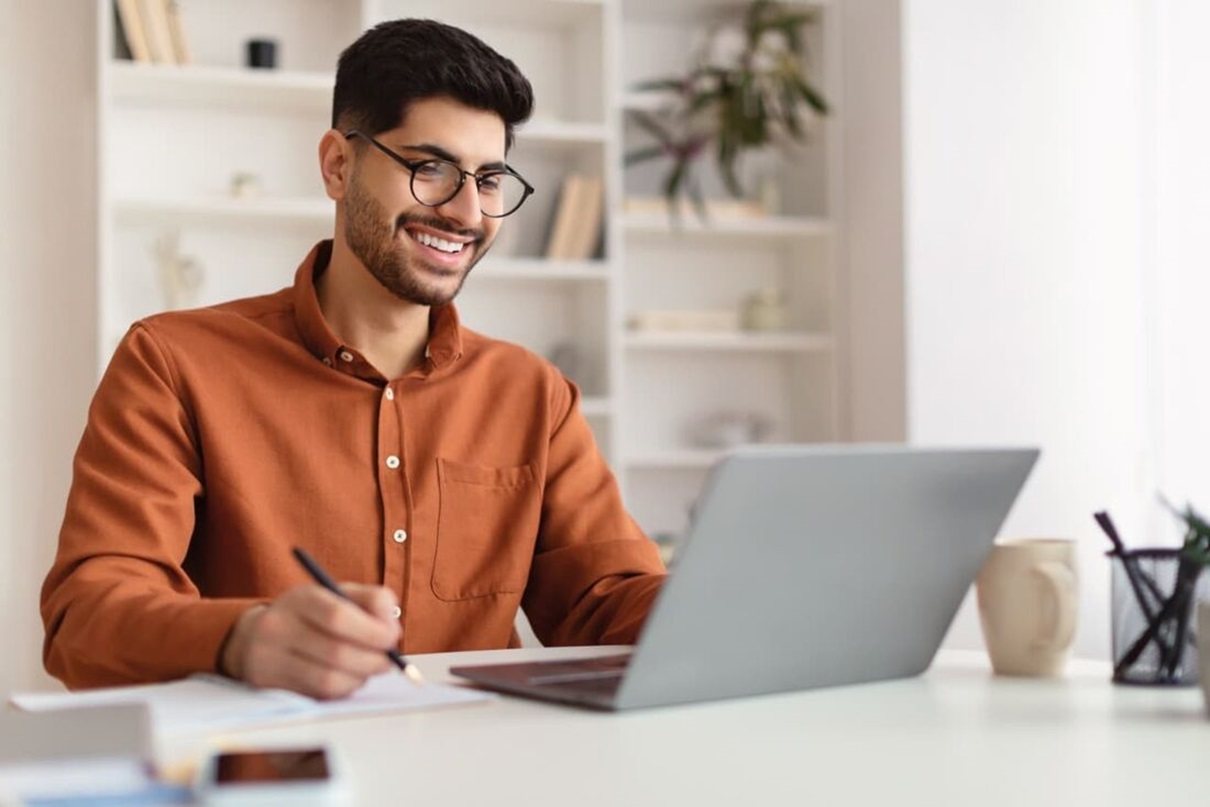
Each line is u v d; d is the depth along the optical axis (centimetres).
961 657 144
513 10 396
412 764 89
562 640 169
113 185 374
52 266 369
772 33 419
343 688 109
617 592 164
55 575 144
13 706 106
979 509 126
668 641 107
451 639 171
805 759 92
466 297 406
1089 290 405
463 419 177
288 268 389
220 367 167
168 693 109
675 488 430
